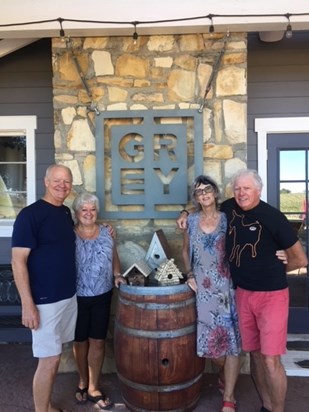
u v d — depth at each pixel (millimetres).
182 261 3061
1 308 4043
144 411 2449
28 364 3330
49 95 3980
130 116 3027
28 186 4012
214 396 2742
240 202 2311
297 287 3879
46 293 2295
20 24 2867
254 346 2420
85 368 2713
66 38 3041
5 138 4164
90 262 2594
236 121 3031
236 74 3021
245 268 2312
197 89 3049
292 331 3867
